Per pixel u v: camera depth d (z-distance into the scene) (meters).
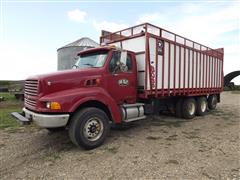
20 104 13.17
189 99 8.83
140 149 4.89
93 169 3.85
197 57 9.16
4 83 24.50
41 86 4.57
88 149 4.87
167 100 8.49
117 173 3.68
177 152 4.68
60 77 4.75
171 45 7.54
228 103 15.30
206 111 10.62
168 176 3.56
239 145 5.17
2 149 4.90
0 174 3.67
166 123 7.88
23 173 3.71
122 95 6.02
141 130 6.74
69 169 3.86
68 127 4.89
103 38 8.12
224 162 4.14
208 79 10.20
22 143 5.33
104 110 5.51
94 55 5.98
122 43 7.20
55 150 4.86
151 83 6.62
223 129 6.89
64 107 4.51
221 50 11.59
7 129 6.70
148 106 7.13
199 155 4.50
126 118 6.00
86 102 5.05
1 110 10.44
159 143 5.34
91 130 4.91
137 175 3.60
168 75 7.43
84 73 5.12
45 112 4.48
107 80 5.55
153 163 4.09
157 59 6.87
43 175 3.63
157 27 6.83
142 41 6.51
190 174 3.63
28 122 4.69
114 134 6.24
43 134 6.14
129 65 6.33
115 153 4.64
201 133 6.36
